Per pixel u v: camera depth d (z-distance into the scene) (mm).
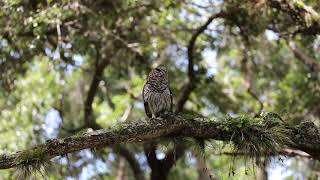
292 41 16922
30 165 9367
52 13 14281
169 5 16344
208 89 18672
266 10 14680
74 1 14547
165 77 12359
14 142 17875
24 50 15938
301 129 10812
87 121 17641
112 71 18484
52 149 9430
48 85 20344
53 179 12422
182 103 17047
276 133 10445
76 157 17766
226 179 13336
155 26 17422
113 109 19203
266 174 12703
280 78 19516
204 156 10945
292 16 14281
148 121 10289
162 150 11234
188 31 17703
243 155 10844
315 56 18500
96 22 15148
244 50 18000
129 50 16703
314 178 16312
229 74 21375
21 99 19547
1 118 18984
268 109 18281
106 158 18812
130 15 15547
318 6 14828
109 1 15211
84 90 20938
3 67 16250
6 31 14844
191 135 10617
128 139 10016
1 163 9242
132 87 18953
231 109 18953
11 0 14297
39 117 19516
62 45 15812
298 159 16781
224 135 10562
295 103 18250
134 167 18328
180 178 22969
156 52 17797
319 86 18188
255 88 19500
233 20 15977
